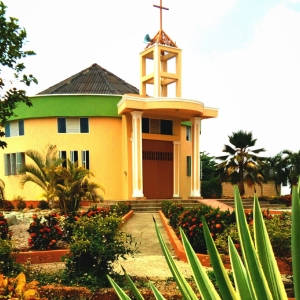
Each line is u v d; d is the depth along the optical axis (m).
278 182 36.59
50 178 18.00
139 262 8.52
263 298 1.68
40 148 23.36
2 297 3.40
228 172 29.12
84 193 17.91
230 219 8.91
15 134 24.78
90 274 6.07
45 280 6.10
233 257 1.98
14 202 23.69
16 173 24.56
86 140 23.03
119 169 23.12
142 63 23.80
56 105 23.12
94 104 23.02
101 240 6.36
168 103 21.20
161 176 23.98
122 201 19.67
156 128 23.75
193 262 2.03
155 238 11.70
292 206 1.40
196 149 23.64
